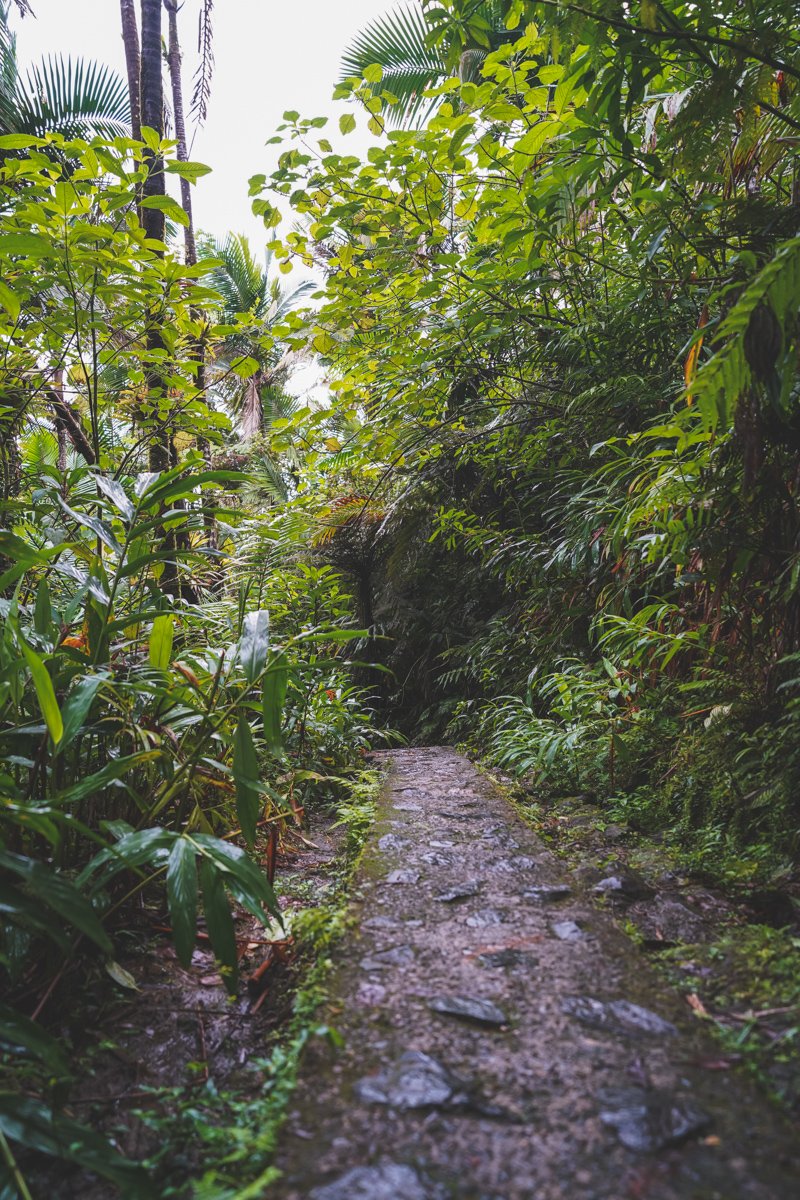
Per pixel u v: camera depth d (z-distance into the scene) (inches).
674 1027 55.1
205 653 97.3
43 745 75.2
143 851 65.6
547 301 162.2
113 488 87.8
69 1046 62.9
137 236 116.6
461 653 210.1
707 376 70.5
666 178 107.5
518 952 67.3
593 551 130.7
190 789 89.5
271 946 76.9
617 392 139.9
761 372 68.7
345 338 199.2
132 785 86.7
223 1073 60.3
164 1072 60.8
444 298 162.2
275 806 107.5
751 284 72.6
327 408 205.0
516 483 203.3
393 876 86.9
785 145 101.8
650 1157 41.4
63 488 94.4
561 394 166.6
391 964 65.4
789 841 87.2
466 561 234.2
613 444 145.1
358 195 154.9
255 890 66.8
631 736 120.1
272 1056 58.8
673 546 101.3
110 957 70.6
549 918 74.9
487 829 106.1
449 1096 47.1
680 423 92.3
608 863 92.9
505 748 148.6
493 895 80.9
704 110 94.2
